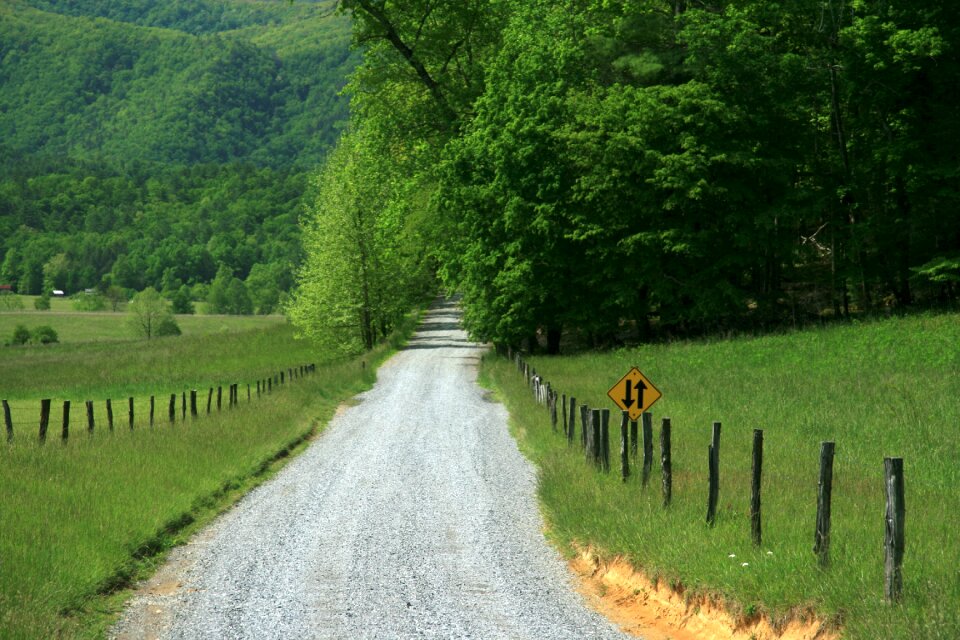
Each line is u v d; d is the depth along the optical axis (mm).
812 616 14242
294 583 19031
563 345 87875
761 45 67812
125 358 111312
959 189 63562
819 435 31500
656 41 73438
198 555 21516
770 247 68938
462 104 82500
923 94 65500
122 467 27891
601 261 72125
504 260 75375
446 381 70125
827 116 73750
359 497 28406
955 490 21938
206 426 39031
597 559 20219
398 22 80375
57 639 14695
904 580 14117
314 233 111312
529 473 32344
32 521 20500
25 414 62500
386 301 105875
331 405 56469
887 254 67250
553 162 72312
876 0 64750
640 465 27781
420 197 83812
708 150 67125
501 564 20547
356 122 84938
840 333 57094
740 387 44094
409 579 19281
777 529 18281
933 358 45781
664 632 16047
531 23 75750
